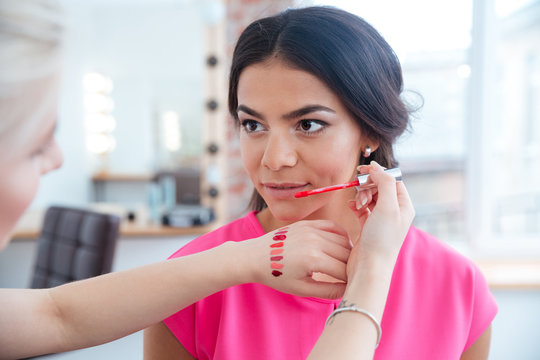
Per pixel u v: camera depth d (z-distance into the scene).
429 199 2.07
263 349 0.54
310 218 0.59
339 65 0.47
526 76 1.67
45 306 0.45
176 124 3.12
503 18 1.61
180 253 0.61
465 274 0.61
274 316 0.56
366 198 0.48
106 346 1.50
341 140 0.50
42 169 0.31
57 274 1.40
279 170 0.50
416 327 0.57
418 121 0.67
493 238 1.71
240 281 0.45
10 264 1.92
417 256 0.62
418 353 0.56
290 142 0.49
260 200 0.74
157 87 3.07
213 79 2.01
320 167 0.49
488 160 1.65
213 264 0.45
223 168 2.05
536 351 1.50
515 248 1.67
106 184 3.09
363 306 0.40
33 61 0.26
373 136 0.56
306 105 0.47
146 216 2.14
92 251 1.29
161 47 3.00
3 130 0.26
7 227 0.30
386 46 0.54
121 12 2.96
